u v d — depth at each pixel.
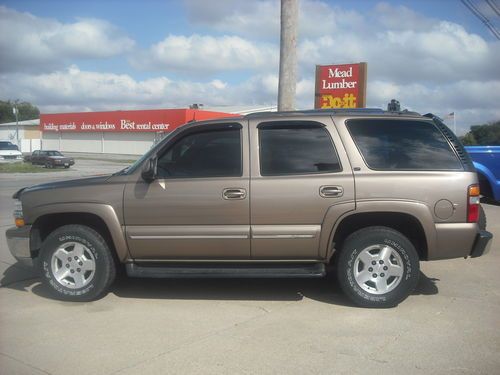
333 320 4.98
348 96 14.56
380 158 5.30
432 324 4.86
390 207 5.15
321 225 5.24
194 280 6.47
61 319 5.09
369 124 5.43
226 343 4.44
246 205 5.27
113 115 58.31
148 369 3.95
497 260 7.45
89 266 5.58
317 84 14.97
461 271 6.85
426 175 5.19
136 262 5.58
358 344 4.39
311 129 5.43
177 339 4.55
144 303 5.59
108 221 5.44
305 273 5.31
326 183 5.21
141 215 5.41
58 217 5.79
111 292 6.00
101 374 3.88
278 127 5.46
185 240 5.36
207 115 52.69
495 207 12.65
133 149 57.75
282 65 9.03
